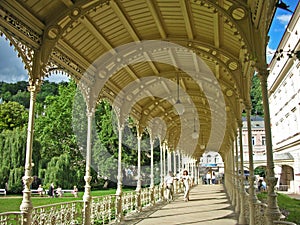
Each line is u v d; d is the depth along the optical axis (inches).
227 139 649.0
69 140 1250.0
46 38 219.3
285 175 1063.6
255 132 1433.3
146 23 266.5
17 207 663.1
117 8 231.6
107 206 353.1
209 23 247.4
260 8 165.2
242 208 343.9
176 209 485.1
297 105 903.1
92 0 211.9
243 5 187.0
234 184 491.2
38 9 205.9
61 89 1317.7
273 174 164.9
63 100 1288.1
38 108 1432.1
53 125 1238.3
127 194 430.6
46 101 1341.0
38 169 1092.5
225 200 627.5
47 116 1275.8
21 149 1023.6
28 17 203.5
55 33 226.5
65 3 211.2
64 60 259.8
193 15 244.5
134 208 477.1
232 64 311.9
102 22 250.1
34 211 209.3
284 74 1039.6
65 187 1092.5
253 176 265.0
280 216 158.7
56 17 217.2
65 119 1251.8
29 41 208.4
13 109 1505.9
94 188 1238.3
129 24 259.3
